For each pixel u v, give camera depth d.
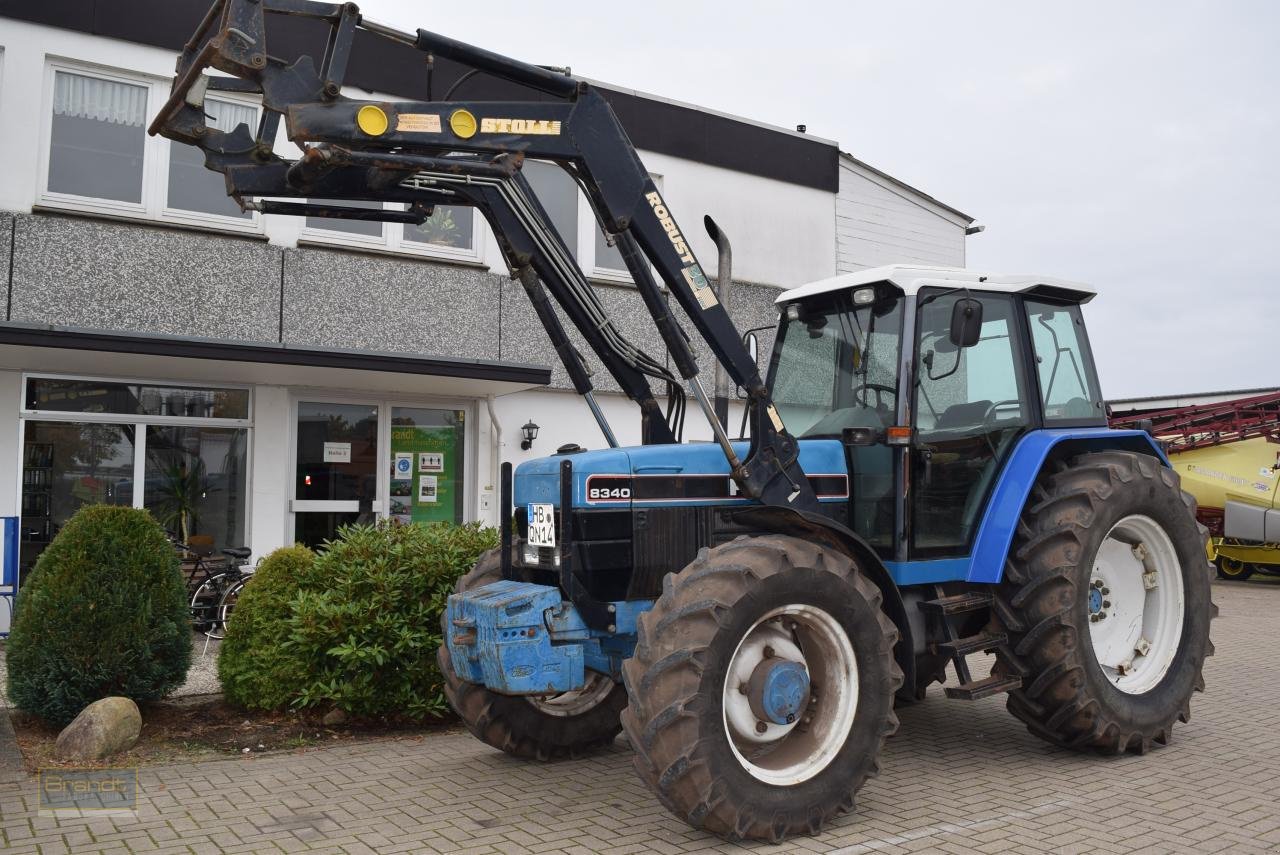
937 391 5.14
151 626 5.70
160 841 3.88
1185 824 4.06
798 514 4.29
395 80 10.08
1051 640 4.89
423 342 10.27
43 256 8.48
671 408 5.30
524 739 5.05
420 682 5.89
